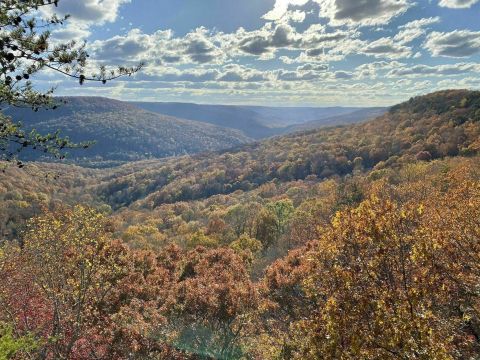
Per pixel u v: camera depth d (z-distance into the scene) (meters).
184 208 114.38
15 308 17.67
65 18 7.67
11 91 7.42
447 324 9.71
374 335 8.79
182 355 19.20
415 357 8.38
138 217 110.12
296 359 11.41
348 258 10.23
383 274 9.74
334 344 9.04
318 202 62.50
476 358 9.80
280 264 25.70
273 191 114.38
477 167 44.34
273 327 19.92
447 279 10.12
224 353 19.25
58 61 7.62
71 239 18.19
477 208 12.84
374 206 10.41
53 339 15.54
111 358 19.39
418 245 9.45
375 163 117.44
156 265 33.47
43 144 7.98
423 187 40.28
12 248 18.84
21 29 7.21
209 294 20.66
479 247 11.34
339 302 9.55
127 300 23.02
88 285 18.89
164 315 20.56
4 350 10.40
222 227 69.44
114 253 23.06
